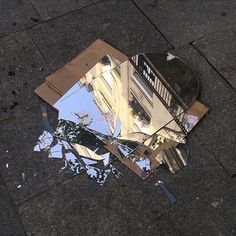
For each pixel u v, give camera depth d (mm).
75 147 1318
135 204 1231
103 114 1376
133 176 1275
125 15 1633
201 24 1621
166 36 1584
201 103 1414
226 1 1675
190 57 1534
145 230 1193
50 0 1660
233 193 1256
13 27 1586
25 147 1315
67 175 1272
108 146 1321
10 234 1177
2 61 1500
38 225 1191
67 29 1588
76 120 1364
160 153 1314
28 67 1487
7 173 1270
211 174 1287
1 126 1354
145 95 1425
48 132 1347
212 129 1368
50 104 1395
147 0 1677
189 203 1237
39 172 1273
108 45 1533
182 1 1680
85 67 1473
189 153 1319
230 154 1323
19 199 1229
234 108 1415
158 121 1368
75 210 1217
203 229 1197
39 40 1555
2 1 1648
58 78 1442
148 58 1507
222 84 1469
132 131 1348
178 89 1438
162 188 1260
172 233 1190
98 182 1262
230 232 1192
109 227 1193
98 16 1628
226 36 1592
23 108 1396
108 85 1440
